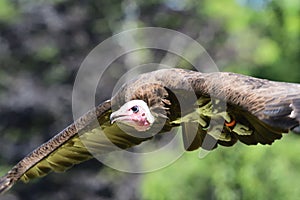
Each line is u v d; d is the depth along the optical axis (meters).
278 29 26.70
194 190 19.28
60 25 34.41
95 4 34.81
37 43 34.28
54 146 11.23
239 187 18.84
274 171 18.56
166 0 33.56
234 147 18.81
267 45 26.77
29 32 34.66
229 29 28.58
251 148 18.72
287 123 8.59
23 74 34.19
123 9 34.56
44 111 33.00
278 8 26.47
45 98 33.12
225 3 29.27
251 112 8.79
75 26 34.50
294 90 8.88
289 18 25.91
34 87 33.62
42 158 11.23
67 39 34.44
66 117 33.03
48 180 31.30
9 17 34.78
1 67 34.47
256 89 9.27
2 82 33.97
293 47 26.31
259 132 10.56
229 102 9.47
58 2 35.06
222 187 18.84
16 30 34.62
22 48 34.44
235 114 10.49
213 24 29.48
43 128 33.19
